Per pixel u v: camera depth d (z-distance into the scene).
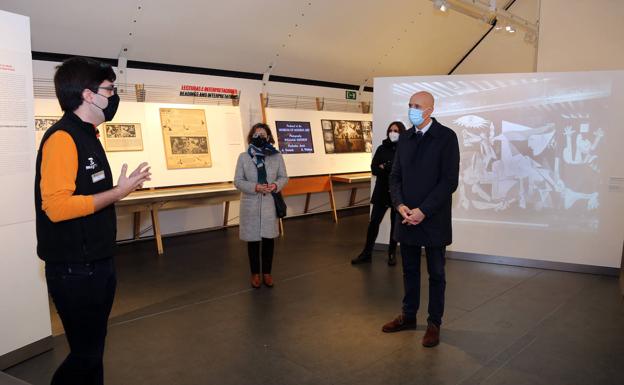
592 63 6.34
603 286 4.20
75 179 1.67
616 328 3.22
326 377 2.56
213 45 5.89
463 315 3.47
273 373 2.60
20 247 2.74
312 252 5.41
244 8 5.46
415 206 2.90
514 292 4.01
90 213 1.65
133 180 1.78
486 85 4.87
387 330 3.15
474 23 8.27
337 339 3.04
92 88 1.72
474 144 4.98
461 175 5.05
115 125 5.14
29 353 2.80
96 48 5.11
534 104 4.71
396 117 5.30
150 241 5.84
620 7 6.11
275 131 6.86
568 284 4.25
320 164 7.39
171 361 2.74
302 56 6.95
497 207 4.94
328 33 6.65
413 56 8.30
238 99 6.49
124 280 4.29
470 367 2.66
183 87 6.07
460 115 5.01
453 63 9.24
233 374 2.59
